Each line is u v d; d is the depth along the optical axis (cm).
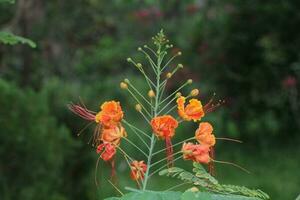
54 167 796
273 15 1352
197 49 1409
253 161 1328
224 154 1362
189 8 1520
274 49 1351
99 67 1430
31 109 789
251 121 1398
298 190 1179
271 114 1388
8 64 1174
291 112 1384
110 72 1459
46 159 789
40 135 786
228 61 1391
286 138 1388
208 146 320
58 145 810
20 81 1171
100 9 1376
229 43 1384
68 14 1295
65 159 827
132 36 1532
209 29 1402
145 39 1532
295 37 1352
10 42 448
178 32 1512
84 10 1318
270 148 1370
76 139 855
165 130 316
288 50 1352
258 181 1221
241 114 1399
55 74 1259
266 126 1394
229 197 284
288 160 1318
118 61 1482
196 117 321
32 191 775
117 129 322
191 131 1381
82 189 846
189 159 319
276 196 1166
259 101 1386
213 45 1395
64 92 899
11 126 773
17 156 775
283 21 1349
